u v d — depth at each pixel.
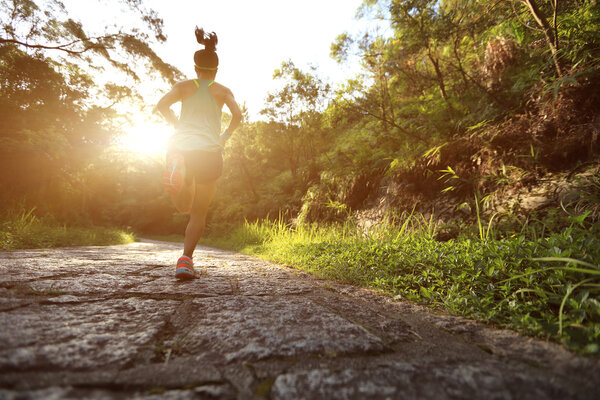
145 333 1.23
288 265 4.10
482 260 2.29
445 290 2.16
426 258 2.74
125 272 2.64
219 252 6.74
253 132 16.11
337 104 8.51
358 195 8.63
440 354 1.13
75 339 1.11
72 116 11.80
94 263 3.14
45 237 6.50
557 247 1.96
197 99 2.54
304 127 13.16
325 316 1.52
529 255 2.10
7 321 1.20
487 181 5.00
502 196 4.57
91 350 1.04
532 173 4.43
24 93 10.69
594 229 2.26
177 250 7.04
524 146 4.67
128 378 0.87
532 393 0.82
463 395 0.81
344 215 8.77
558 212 3.55
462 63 6.73
